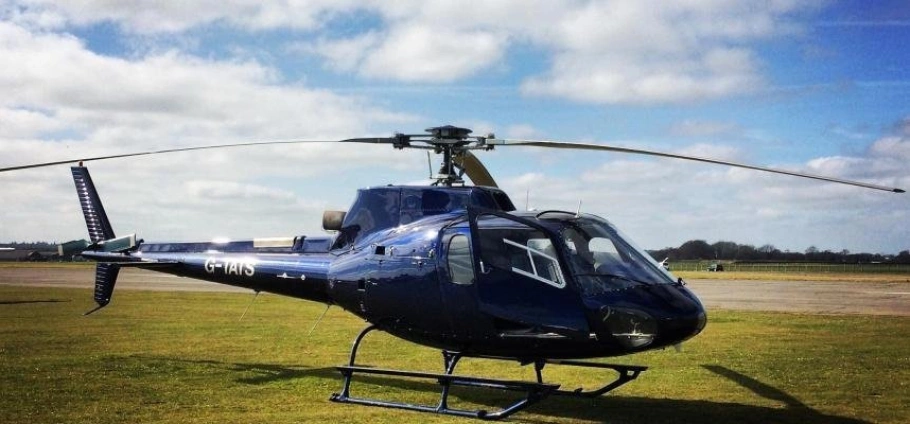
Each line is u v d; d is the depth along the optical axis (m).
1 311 23.52
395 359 14.02
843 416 9.41
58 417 9.30
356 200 11.11
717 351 14.85
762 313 22.81
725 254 119.94
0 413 9.50
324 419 9.12
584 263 8.65
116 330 18.48
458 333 9.27
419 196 10.39
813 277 58.59
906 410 9.73
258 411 9.62
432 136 10.47
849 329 18.53
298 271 11.52
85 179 15.62
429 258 9.45
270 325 19.83
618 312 8.26
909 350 14.98
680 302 8.54
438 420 9.05
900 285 43.81
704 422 9.09
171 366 13.19
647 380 11.89
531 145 10.14
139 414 9.46
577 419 9.23
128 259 14.22
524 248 8.87
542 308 8.59
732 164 9.05
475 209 9.02
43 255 113.56
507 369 12.84
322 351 15.06
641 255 9.16
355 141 10.77
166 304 26.52
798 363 13.44
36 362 13.48
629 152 9.80
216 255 12.78
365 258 10.27
